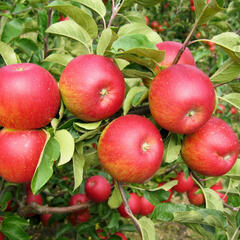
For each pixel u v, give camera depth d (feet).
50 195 2.58
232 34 1.20
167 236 3.76
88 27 1.35
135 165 1.17
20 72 1.15
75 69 1.19
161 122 1.22
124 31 1.41
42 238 2.85
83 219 2.35
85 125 1.25
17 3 2.07
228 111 4.08
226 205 1.60
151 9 4.25
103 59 1.22
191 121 1.20
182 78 1.16
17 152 1.18
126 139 1.18
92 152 1.57
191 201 2.06
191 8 3.82
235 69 1.36
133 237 3.52
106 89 1.21
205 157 1.33
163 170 2.09
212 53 3.34
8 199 1.94
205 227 1.37
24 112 1.15
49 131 1.22
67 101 1.22
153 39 1.43
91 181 2.09
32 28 1.73
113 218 2.15
